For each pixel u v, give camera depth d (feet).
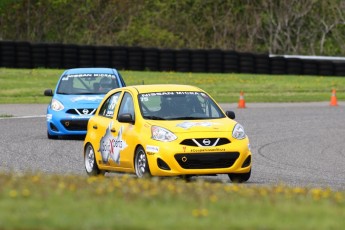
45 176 137.49
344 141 268.62
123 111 179.32
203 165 163.73
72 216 92.63
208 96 180.04
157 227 87.97
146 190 116.88
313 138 274.57
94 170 186.50
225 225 90.07
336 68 569.23
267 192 122.52
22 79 492.13
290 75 560.61
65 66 533.55
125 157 173.27
